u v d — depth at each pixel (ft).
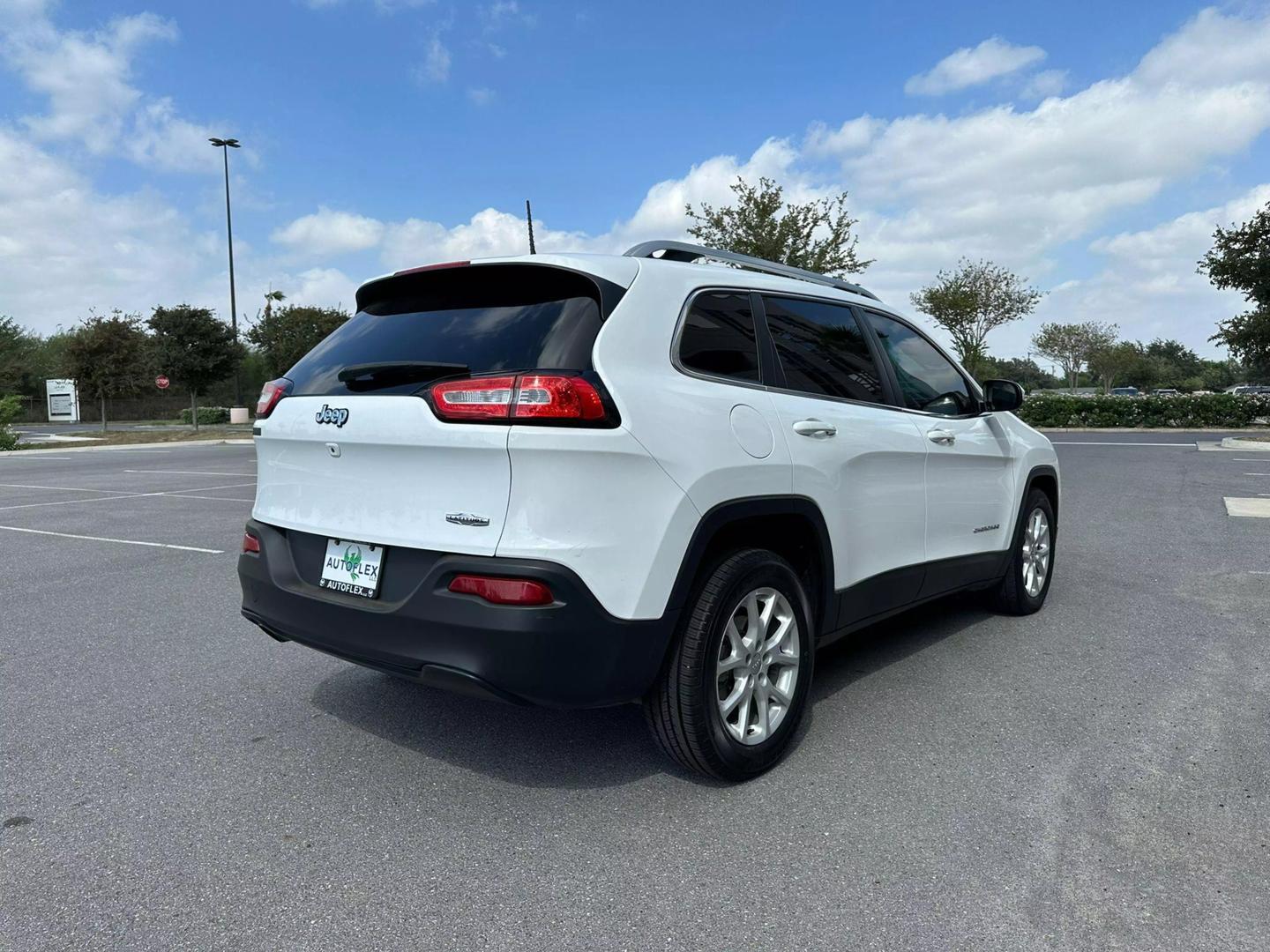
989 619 16.76
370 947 7.00
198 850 8.52
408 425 8.82
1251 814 9.04
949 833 8.72
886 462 12.19
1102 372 213.25
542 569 8.07
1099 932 7.13
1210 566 21.44
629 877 7.98
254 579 10.53
